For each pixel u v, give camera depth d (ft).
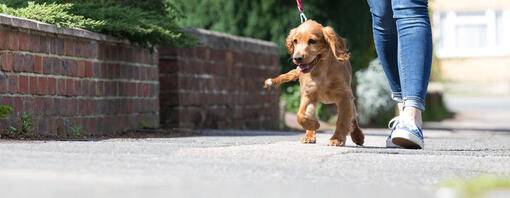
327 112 44.37
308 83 17.10
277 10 43.14
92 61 22.24
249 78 35.94
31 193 8.01
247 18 43.42
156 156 12.78
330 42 16.61
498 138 27.30
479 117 62.23
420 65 16.97
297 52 16.39
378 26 18.58
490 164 13.23
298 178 10.44
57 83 20.30
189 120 30.37
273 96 38.65
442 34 111.96
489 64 112.16
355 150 15.08
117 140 18.12
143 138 20.20
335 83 16.98
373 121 47.42
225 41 33.45
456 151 16.19
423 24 17.04
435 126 45.24
